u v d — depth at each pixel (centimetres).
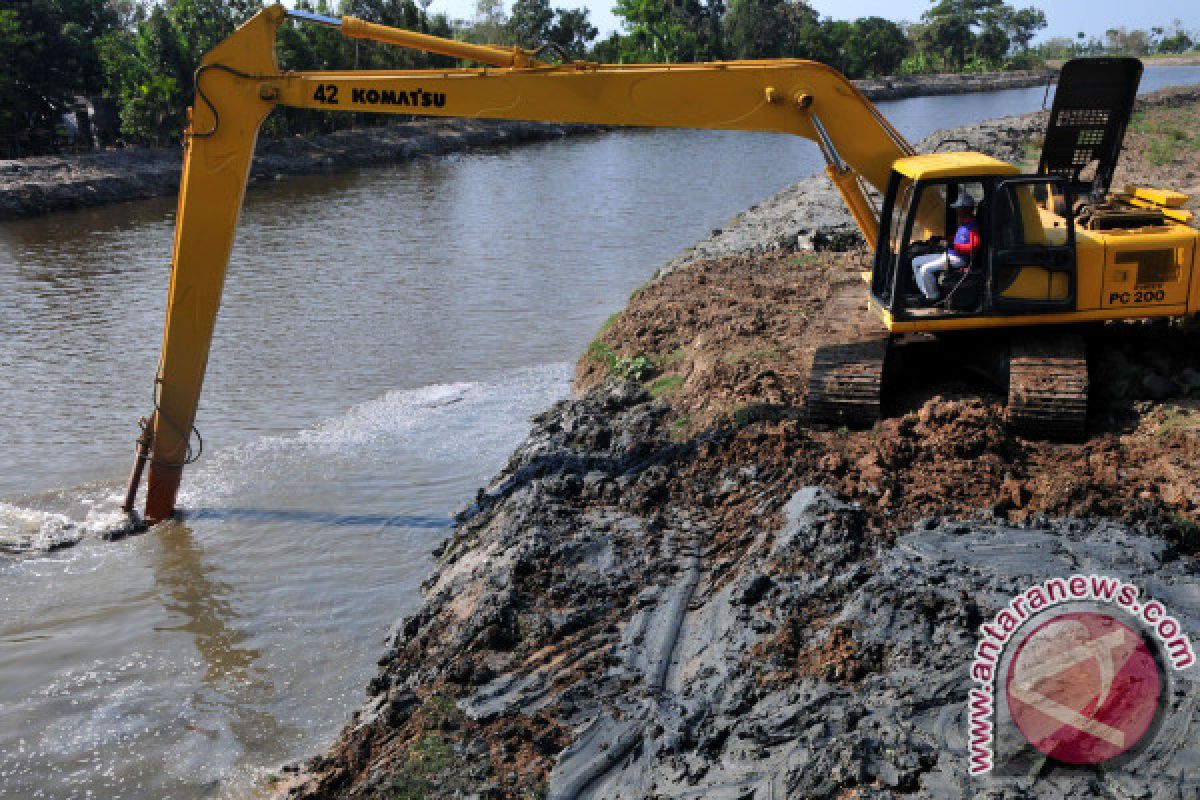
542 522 980
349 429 1444
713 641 762
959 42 13550
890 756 592
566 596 868
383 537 1121
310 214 3391
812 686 674
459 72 1075
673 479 1037
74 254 2791
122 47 4662
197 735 809
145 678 888
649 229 2970
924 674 654
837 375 1041
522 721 718
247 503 1215
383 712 770
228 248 1124
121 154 4275
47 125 4628
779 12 10131
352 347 1847
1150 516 814
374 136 5403
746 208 3300
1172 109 4612
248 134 1096
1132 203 1109
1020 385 973
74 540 1140
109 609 998
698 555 899
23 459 1362
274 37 1085
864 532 832
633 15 8819
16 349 1870
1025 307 1006
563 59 1084
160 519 1180
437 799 655
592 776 651
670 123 1090
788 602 768
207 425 1483
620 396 1310
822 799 577
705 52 9269
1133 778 545
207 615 981
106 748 798
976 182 995
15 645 938
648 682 741
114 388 1647
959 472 912
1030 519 827
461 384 1625
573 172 4462
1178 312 1007
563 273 2405
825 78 1066
